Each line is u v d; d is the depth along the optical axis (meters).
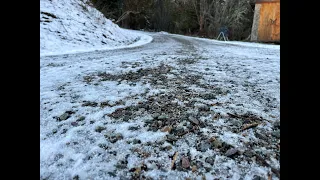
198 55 6.73
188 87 3.19
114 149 1.65
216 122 2.07
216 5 21.30
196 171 1.42
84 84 3.31
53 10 9.49
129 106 2.47
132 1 26.98
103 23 12.02
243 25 19.89
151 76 3.82
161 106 2.46
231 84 3.37
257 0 14.52
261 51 8.48
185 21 26.08
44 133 1.88
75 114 2.26
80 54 6.78
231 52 7.89
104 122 2.09
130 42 12.37
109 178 1.34
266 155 1.57
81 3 11.91
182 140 1.77
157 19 29.45
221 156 1.56
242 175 1.38
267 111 2.34
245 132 1.89
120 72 4.11
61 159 1.53
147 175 1.38
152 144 1.72
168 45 10.57
